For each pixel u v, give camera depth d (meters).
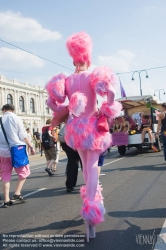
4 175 5.10
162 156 11.63
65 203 5.08
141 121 15.66
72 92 3.33
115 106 3.18
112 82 3.12
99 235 3.39
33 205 5.09
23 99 53.41
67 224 3.89
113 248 3.01
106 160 11.90
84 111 3.22
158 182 6.28
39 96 57.69
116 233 3.42
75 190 6.15
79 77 3.33
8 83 49.00
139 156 12.54
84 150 3.28
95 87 3.14
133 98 13.98
